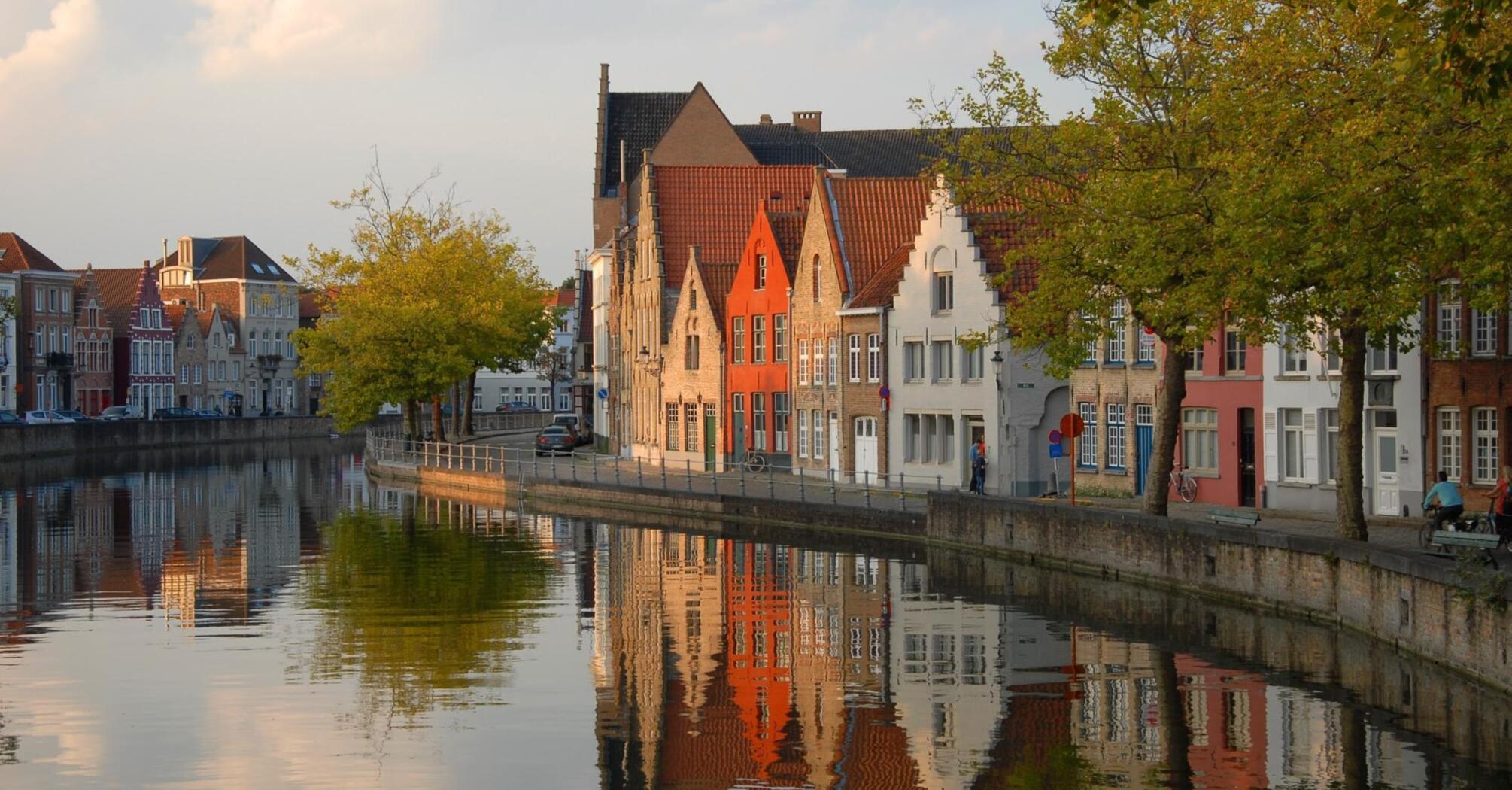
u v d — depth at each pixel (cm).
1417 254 2986
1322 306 3216
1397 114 2848
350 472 9550
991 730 2473
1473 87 2164
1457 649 2645
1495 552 3309
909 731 2472
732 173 8688
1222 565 3547
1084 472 5834
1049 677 2828
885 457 6500
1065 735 2428
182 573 4462
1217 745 2345
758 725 2517
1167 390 4003
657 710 2630
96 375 14462
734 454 7738
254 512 6606
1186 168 3650
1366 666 2816
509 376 18725
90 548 5172
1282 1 3338
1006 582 4072
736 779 2212
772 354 7394
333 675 2931
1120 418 5703
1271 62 3172
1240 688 2700
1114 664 2923
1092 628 3309
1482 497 4378
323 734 2475
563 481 7012
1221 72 3559
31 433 10519
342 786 2184
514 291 10000
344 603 3856
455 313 9262
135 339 15050
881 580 4150
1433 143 2831
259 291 17050
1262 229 3005
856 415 6731
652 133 11712
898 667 2953
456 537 5459
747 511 5853
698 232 8538
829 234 6875
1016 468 5900
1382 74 2920
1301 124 3102
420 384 9169
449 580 4266
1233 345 5291
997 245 4584
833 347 6862
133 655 3145
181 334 15788
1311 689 2662
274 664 3047
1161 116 3875
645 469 7950
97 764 2302
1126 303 5594
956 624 3403
